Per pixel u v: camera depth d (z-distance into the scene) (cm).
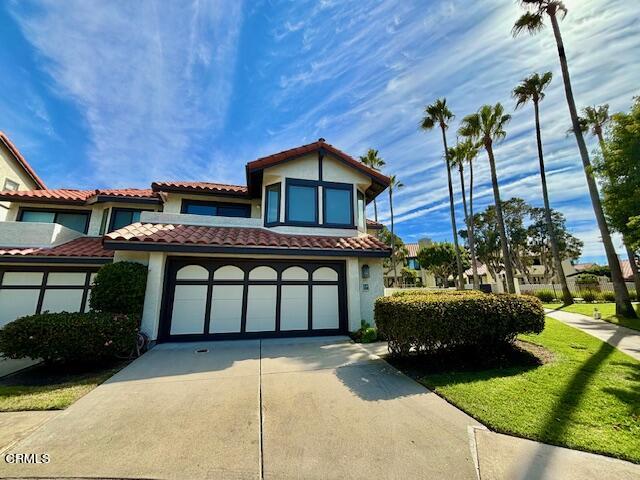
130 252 959
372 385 575
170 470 315
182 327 993
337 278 1159
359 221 1359
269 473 310
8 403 488
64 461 330
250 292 1068
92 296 831
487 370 645
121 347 737
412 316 667
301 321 1091
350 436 384
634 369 618
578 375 582
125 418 438
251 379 613
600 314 1448
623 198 1176
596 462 319
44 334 662
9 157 1691
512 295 784
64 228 1252
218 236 1048
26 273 1153
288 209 1207
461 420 425
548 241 4053
